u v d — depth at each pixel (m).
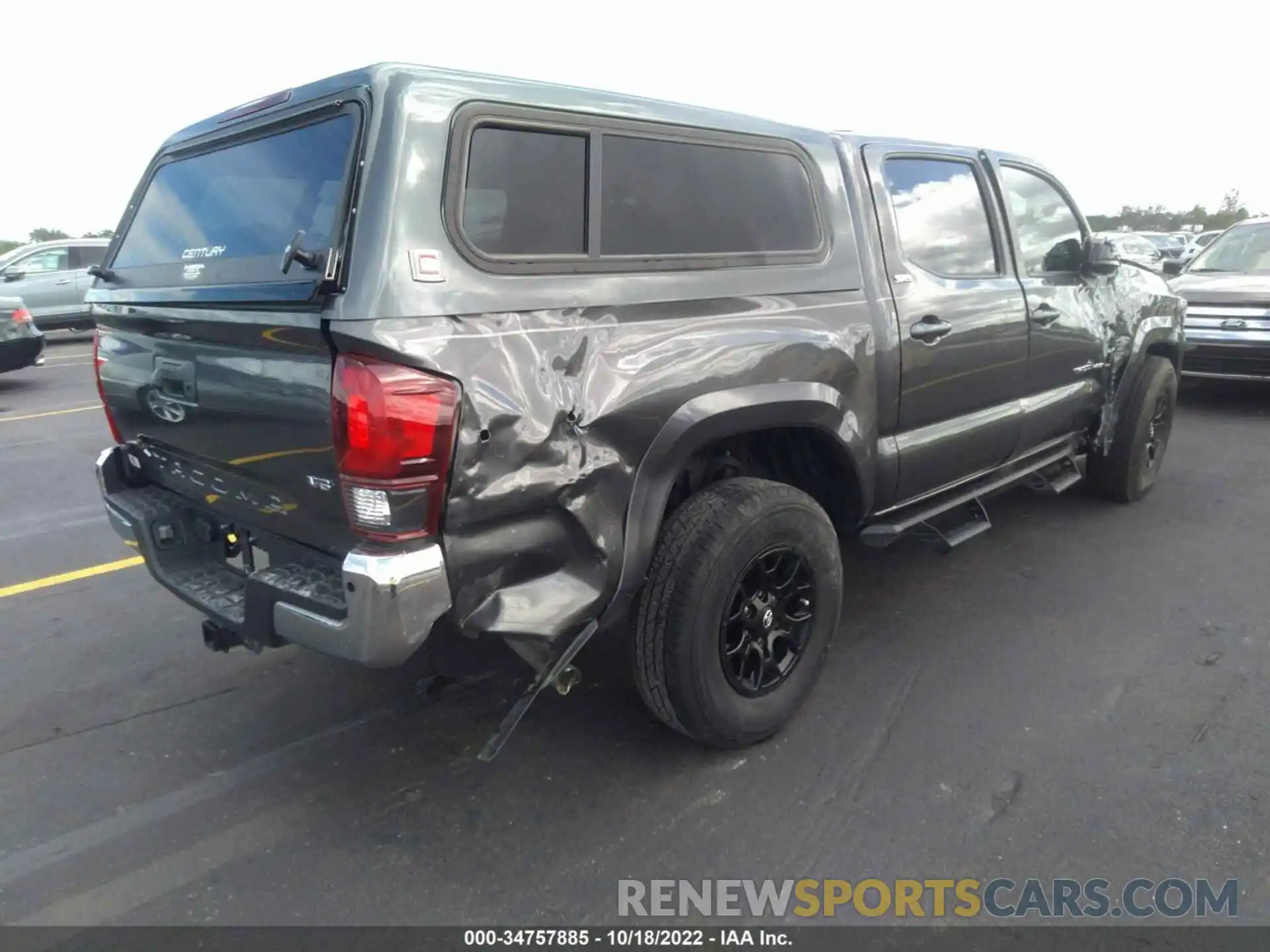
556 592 2.55
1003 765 3.02
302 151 2.53
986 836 2.68
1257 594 4.28
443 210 2.31
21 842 2.76
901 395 3.57
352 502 2.26
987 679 3.58
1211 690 3.45
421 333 2.21
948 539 3.95
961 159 4.06
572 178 2.60
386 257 2.20
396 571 2.21
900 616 4.16
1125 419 5.32
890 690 3.51
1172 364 5.80
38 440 8.42
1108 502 5.65
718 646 2.87
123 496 3.29
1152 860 2.56
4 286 15.54
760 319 3.00
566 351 2.48
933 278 3.73
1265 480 6.09
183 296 2.66
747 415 2.88
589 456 2.53
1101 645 3.83
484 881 2.55
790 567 3.10
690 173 2.91
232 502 2.85
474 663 3.78
